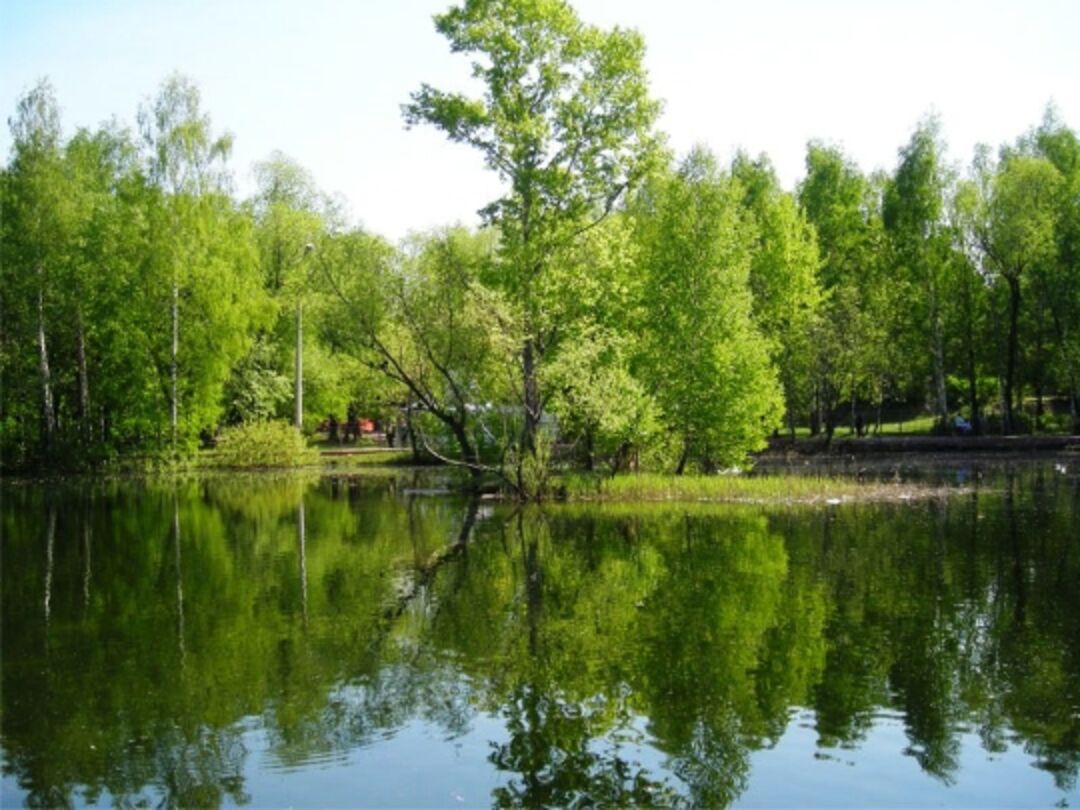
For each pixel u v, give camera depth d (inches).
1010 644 518.6
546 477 1249.4
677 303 1381.6
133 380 1845.5
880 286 2155.5
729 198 1425.9
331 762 375.9
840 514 1045.2
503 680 470.0
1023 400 2559.1
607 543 877.2
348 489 1460.4
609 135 1240.2
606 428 1256.2
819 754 376.8
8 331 1764.3
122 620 604.1
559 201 1256.8
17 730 413.4
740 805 335.0
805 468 1680.6
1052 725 402.6
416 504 1236.5
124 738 402.6
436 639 547.2
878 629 552.4
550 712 426.0
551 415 1397.6
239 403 2094.0
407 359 1503.4
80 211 1776.6
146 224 1804.9
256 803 342.0
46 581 735.1
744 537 892.6
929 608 600.7
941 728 401.1
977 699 433.7
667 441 1403.8
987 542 838.5
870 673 473.1
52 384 1795.0
